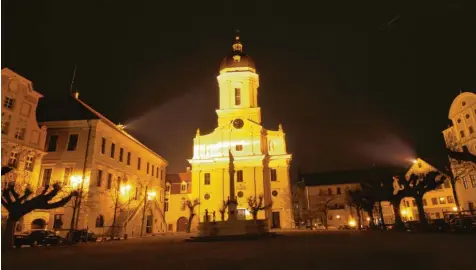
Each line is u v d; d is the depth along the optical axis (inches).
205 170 2279.8
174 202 2583.7
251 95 2479.1
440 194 2439.7
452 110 2159.2
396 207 1289.4
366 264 383.2
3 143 1239.5
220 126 2381.9
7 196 888.9
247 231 1143.0
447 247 534.0
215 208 2180.1
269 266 395.2
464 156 882.8
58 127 1524.4
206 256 541.3
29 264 489.4
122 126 2047.2
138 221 1824.6
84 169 1449.3
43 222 1357.0
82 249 796.0
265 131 2373.3
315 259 449.4
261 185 2180.1
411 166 2650.1
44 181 1443.2
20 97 1344.7
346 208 2832.2
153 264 455.2
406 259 411.2
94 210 1438.2
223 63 2581.2
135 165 1959.9
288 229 2041.1
